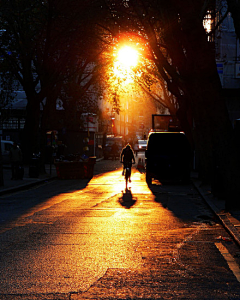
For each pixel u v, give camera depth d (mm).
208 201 18578
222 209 15781
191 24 14758
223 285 7055
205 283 7160
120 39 30078
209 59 15070
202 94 15445
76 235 11336
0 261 8617
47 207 17516
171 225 13016
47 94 38656
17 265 8305
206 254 9234
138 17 26406
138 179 35594
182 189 26516
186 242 10484
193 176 35938
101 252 9375
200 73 15219
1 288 6867
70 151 58375
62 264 8352
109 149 78250
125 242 10430
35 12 31438
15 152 31875
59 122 56969
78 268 8062
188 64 27109
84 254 9188
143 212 15977
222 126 15359
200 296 6488
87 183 31688
